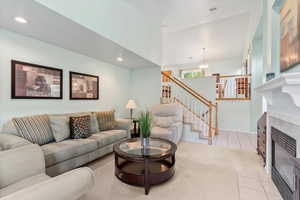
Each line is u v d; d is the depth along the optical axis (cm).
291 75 113
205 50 596
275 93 180
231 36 467
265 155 239
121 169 210
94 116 312
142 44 339
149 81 459
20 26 201
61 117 254
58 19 181
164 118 377
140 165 229
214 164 254
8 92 219
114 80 425
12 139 175
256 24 353
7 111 218
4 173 118
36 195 69
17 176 125
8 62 217
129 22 293
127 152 200
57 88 282
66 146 212
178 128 348
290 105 153
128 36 290
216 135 462
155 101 449
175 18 358
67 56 299
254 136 450
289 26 157
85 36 232
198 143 378
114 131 323
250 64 499
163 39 488
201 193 176
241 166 246
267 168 225
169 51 608
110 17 245
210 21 374
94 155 254
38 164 142
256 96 473
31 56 242
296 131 146
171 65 866
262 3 276
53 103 277
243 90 525
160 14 338
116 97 433
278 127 188
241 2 296
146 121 228
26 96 237
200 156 289
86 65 341
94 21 215
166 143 240
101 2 227
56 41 255
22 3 149
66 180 83
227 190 182
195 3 299
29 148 142
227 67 732
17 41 225
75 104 318
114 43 260
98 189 184
